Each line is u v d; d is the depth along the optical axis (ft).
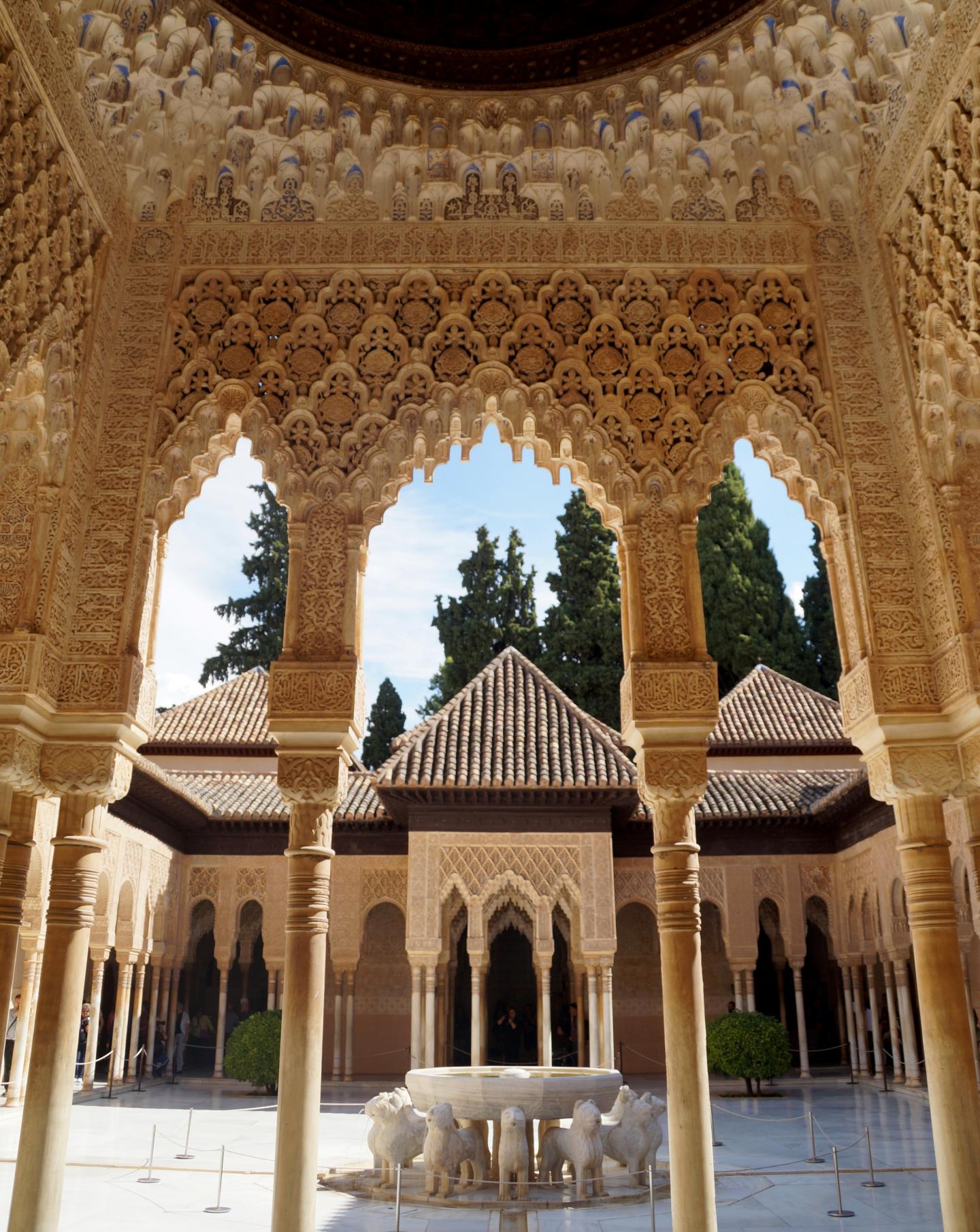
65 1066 12.41
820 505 15.40
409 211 16.11
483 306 15.70
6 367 12.08
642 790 13.85
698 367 15.39
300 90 15.05
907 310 14.43
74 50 13.21
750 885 43.21
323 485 14.87
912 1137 26.50
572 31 15.46
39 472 13.52
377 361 15.44
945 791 13.16
